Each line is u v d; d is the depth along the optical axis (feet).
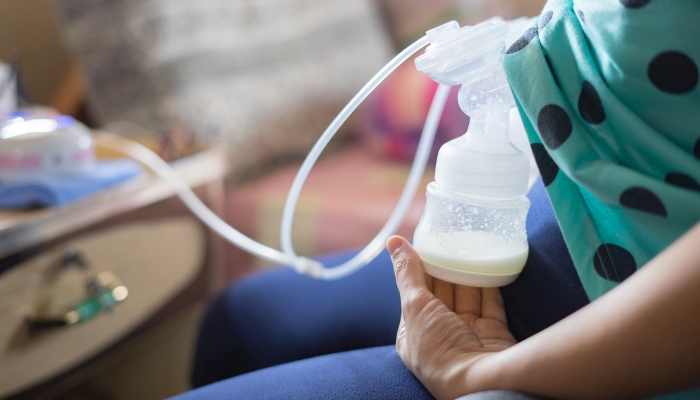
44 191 2.51
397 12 5.93
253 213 4.21
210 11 4.55
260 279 2.70
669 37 1.27
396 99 4.87
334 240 4.02
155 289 3.13
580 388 1.14
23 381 2.47
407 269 1.64
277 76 4.84
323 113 5.14
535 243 1.73
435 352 1.46
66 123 2.88
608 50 1.36
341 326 2.43
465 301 1.82
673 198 1.28
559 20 1.51
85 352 2.74
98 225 2.72
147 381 3.75
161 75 4.21
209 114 4.33
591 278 1.48
